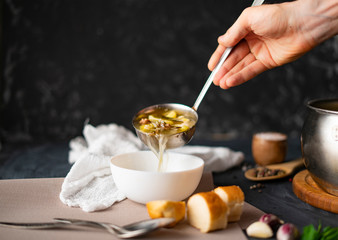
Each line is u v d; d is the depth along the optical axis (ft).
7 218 1.93
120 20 3.93
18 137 3.94
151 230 1.72
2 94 3.89
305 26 2.24
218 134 4.21
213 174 2.70
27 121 3.96
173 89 4.08
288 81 4.17
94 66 3.97
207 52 4.03
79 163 2.30
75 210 2.04
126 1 3.90
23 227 1.83
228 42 2.36
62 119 4.01
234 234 1.82
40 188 2.27
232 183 2.52
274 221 1.85
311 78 4.18
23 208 2.04
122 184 2.05
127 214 2.00
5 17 3.78
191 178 2.04
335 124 1.96
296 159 2.81
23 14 3.80
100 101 4.03
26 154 3.18
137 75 4.03
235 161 2.80
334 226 1.92
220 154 2.78
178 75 4.06
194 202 1.87
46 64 3.90
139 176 1.98
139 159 2.33
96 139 2.86
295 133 4.26
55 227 1.84
